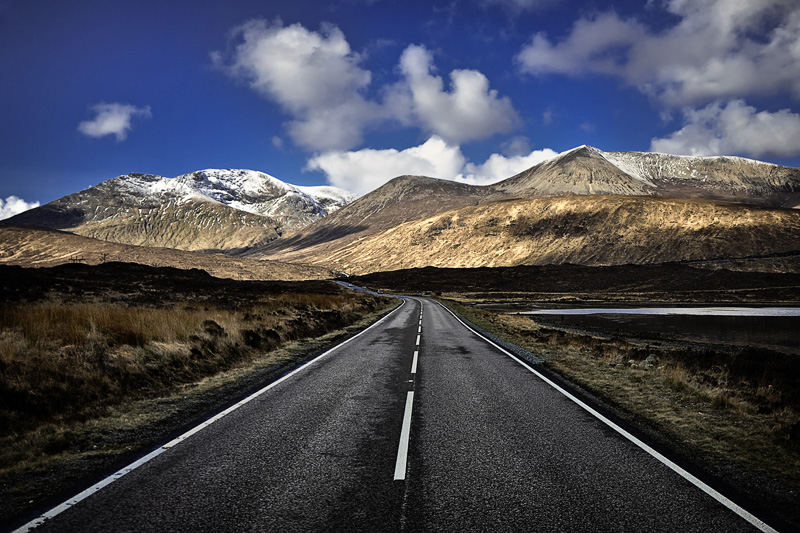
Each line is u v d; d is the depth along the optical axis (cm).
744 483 421
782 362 1479
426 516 351
